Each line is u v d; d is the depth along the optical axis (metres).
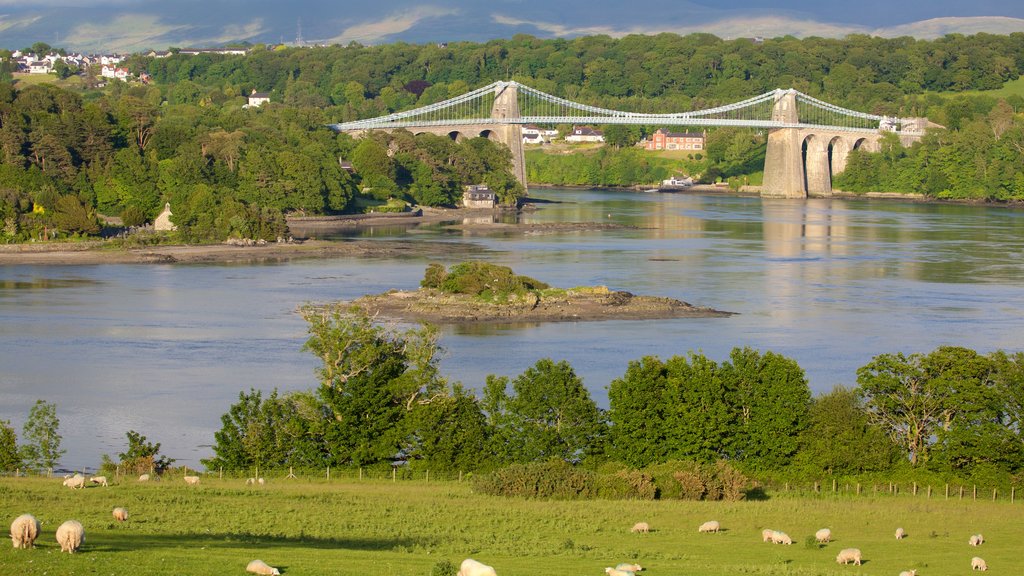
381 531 84.19
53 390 142.12
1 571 59.38
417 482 109.69
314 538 79.94
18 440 122.06
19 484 98.75
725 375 115.25
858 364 159.62
